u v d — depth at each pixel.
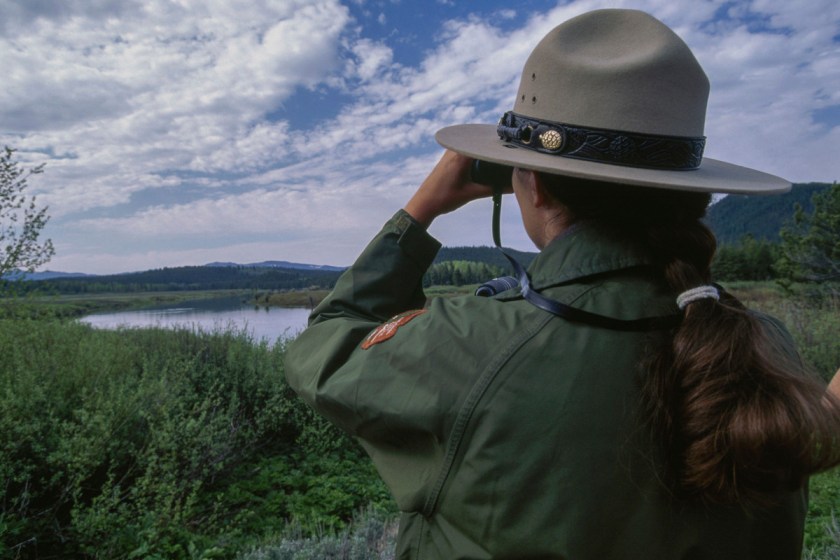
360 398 0.72
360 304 0.92
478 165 0.91
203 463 5.13
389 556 3.36
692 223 0.72
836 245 16.08
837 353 7.29
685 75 0.73
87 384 4.95
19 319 5.53
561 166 0.70
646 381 0.63
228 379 6.98
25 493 3.85
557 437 0.63
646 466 0.62
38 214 5.95
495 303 0.74
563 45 0.76
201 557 3.93
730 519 0.66
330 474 6.09
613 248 0.71
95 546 3.93
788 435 0.55
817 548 3.38
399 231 0.96
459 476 0.66
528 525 0.63
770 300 12.63
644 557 0.62
